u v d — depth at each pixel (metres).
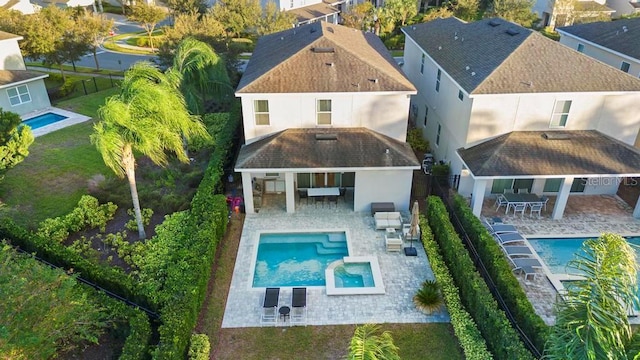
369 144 24.97
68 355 16.69
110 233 23.33
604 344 10.59
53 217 24.62
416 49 35.84
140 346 15.58
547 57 25.12
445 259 21.27
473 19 66.06
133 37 66.31
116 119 18.94
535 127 24.95
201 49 32.31
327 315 18.92
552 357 11.71
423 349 17.27
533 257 21.56
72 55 47.12
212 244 20.67
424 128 34.31
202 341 16.72
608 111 24.53
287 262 22.27
